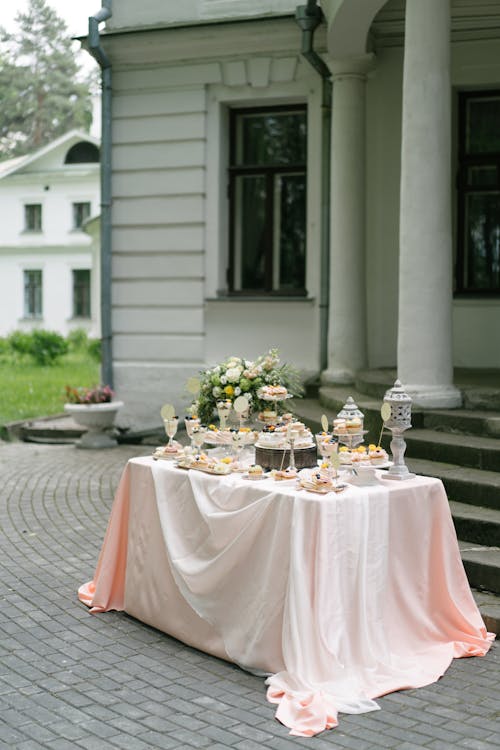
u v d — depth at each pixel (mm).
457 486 5664
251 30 9797
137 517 4875
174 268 10484
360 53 8953
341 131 9234
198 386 5301
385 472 4574
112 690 3857
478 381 7848
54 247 32812
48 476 8805
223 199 10422
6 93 39656
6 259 33438
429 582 4375
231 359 5289
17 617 4852
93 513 7289
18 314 33438
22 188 33031
